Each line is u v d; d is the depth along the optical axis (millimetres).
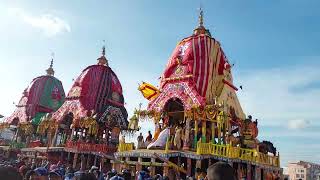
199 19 32938
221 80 30156
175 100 28844
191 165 24000
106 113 42000
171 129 27859
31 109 50219
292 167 99562
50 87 52656
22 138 50281
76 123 39969
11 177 4078
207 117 26125
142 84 31016
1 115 52406
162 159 22000
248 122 28797
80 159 36406
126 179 12688
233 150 23531
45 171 8172
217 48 31094
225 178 4320
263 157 25750
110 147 34344
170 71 30219
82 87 42750
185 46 30750
